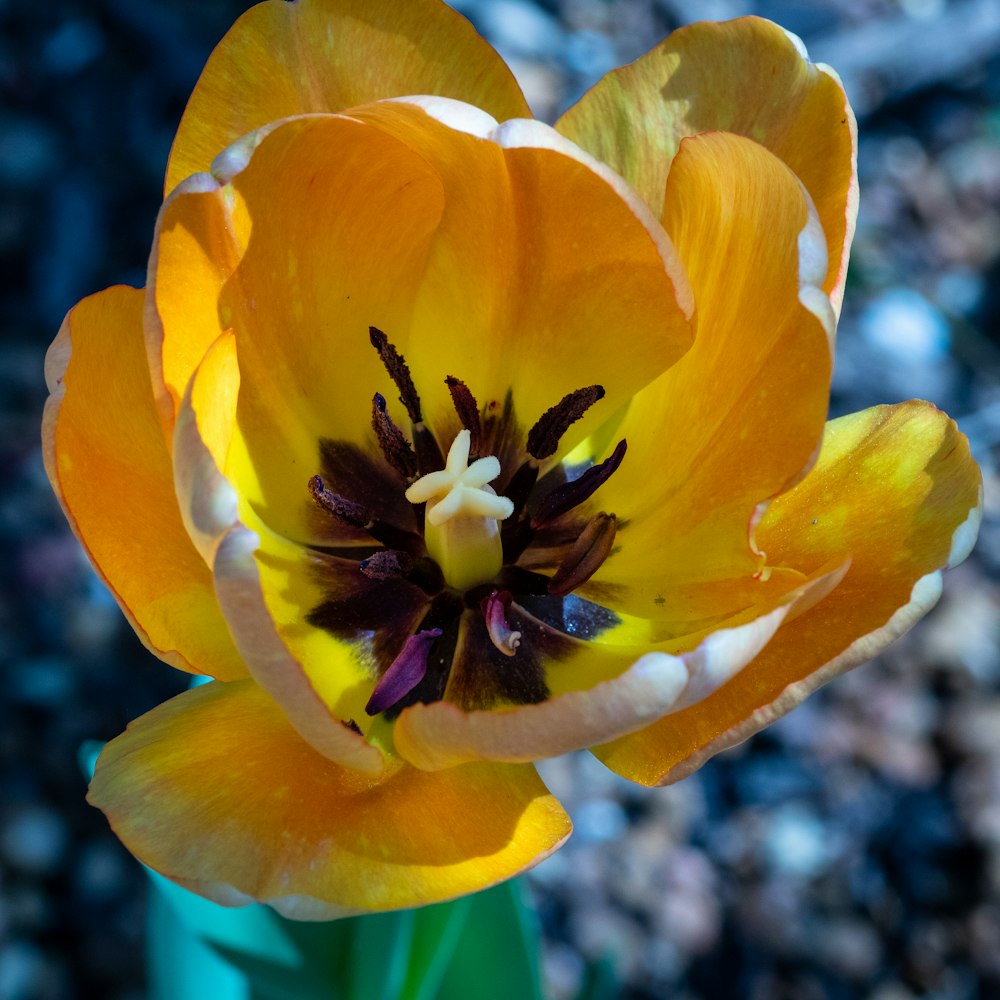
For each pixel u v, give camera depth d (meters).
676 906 0.31
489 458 0.17
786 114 0.17
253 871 0.14
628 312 0.17
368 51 0.17
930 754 0.33
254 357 0.17
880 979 0.31
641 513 0.18
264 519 0.17
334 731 0.15
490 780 0.16
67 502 0.15
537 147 0.15
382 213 0.17
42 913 0.29
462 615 0.18
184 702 0.16
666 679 0.14
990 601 0.36
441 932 0.19
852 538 0.16
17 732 0.31
